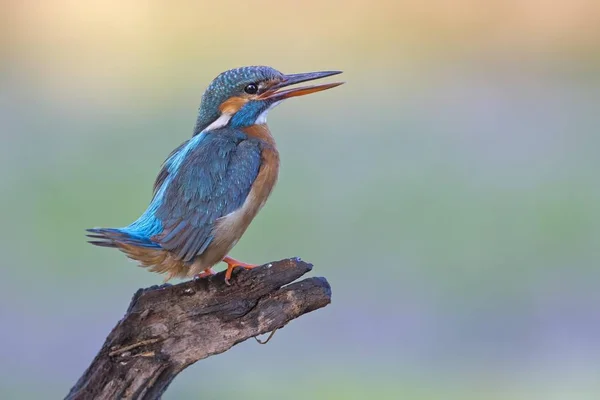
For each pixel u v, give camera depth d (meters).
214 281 6.23
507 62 23.44
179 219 6.97
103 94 20.48
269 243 13.99
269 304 6.21
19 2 24.70
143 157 16.67
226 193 7.08
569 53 23.78
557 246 14.16
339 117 19.62
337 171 16.53
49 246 13.69
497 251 14.04
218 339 6.17
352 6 26.41
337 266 13.64
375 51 23.73
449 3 26.39
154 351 6.11
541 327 12.42
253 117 7.89
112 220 14.52
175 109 19.44
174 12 25.42
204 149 7.27
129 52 23.03
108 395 6.05
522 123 19.42
